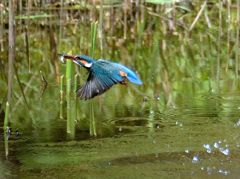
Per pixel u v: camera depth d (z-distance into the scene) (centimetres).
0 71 1377
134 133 938
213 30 1702
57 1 1744
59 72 1355
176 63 1415
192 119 1005
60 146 888
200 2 1830
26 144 900
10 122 1009
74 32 1692
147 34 1703
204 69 1354
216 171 785
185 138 909
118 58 1469
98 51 1467
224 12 1816
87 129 965
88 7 1725
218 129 948
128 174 780
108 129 962
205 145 878
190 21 1786
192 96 1155
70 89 1081
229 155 837
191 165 805
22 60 1470
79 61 583
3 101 1149
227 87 1209
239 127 953
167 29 1741
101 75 576
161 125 975
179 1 1797
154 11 1797
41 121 1013
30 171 794
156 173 782
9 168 807
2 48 1538
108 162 822
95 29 984
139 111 1059
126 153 854
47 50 1548
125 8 1684
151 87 1227
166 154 845
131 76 572
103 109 1070
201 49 1541
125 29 1658
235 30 1672
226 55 1477
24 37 1659
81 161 827
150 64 1415
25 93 1198
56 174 784
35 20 1744
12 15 920
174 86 1229
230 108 1063
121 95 1167
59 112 1063
